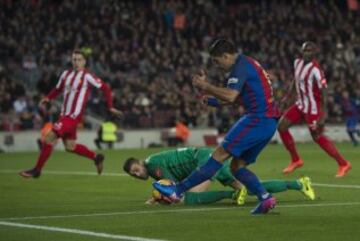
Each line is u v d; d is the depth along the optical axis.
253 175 27.94
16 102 87.38
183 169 31.23
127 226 25.58
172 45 103.62
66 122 45.34
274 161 59.72
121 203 32.81
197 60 101.62
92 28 101.06
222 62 27.14
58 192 38.19
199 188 31.44
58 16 100.62
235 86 26.80
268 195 27.88
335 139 97.12
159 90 94.31
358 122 95.38
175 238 23.02
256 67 27.34
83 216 28.41
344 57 111.38
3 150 83.06
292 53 108.00
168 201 28.33
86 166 57.31
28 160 66.38
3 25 96.06
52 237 23.50
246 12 113.69
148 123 91.19
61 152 77.69
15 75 93.75
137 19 105.81
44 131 77.94
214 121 93.19
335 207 30.05
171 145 89.44
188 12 111.00
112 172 51.34
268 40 109.94
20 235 23.95
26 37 96.44
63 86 45.78
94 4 104.62
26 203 33.31
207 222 26.22
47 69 93.44
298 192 35.62
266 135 27.27
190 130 91.12
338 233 23.61
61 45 96.06
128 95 91.31
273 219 26.72
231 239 22.78
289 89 46.19
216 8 116.19
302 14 117.19
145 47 100.81
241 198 30.69
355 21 119.69
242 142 27.17
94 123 90.44
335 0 131.38
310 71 44.75
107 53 97.31
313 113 44.75
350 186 39.19
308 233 23.67
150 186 40.81
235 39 108.56
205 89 26.77
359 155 66.56
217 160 27.44
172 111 92.25
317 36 113.94
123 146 88.12
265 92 27.30
